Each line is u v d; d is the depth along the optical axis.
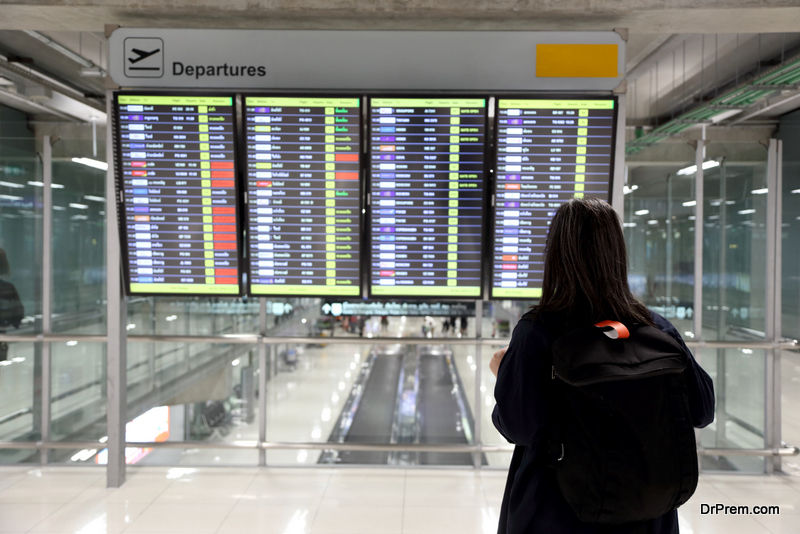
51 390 4.08
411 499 3.37
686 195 4.14
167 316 4.05
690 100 5.84
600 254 1.38
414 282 3.39
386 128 3.26
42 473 3.80
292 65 3.27
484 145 3.25
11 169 4.09
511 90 3.25
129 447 3.81
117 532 2.96
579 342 1.27
